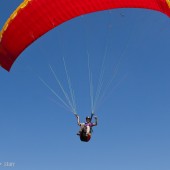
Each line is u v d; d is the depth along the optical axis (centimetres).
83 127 1967
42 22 2014
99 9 1986
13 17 1969
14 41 2047
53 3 1956
